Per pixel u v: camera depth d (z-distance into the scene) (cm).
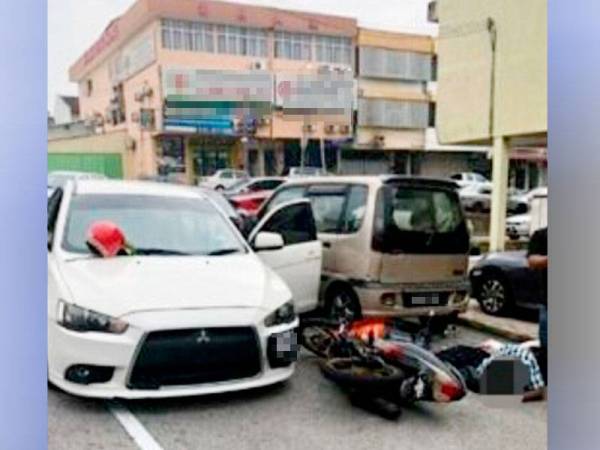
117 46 823
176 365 278
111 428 270
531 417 304
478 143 870
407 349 318
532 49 728
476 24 815
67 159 769
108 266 319
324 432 281
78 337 274
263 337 299
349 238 436
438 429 289
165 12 825
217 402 307
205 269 331
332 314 443
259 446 263
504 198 808
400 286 425
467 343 438
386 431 285
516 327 470
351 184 450
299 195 491
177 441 263
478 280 528
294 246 418
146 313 279
